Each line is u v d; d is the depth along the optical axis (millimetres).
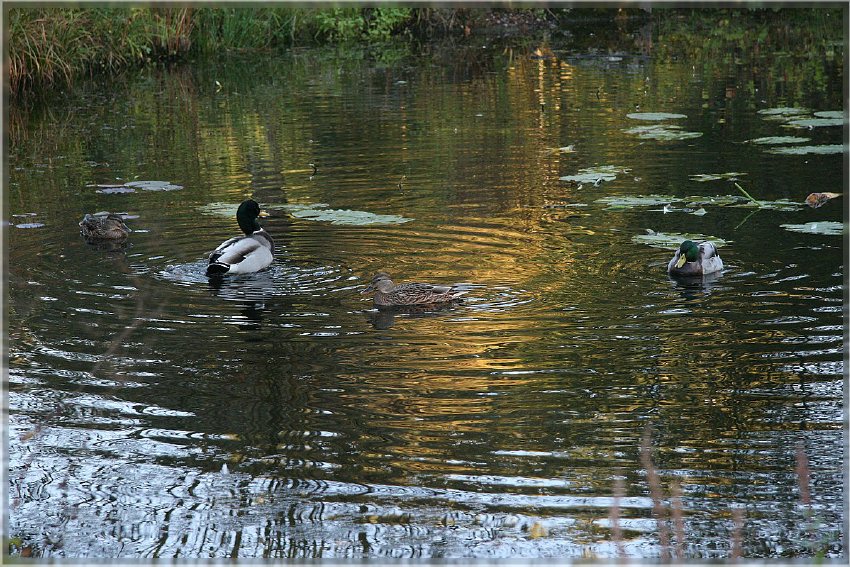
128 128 21953
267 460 7906
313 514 7207
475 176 17078
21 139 21094
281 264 12703
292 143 20078
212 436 8289
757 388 8922
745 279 11750
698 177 16547
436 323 10625
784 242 13094
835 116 21000
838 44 31938
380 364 9594
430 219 14555
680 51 31859
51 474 7789
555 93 24922
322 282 12008
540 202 15336
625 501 7246
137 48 30234
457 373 9367
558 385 9078
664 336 10133
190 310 11109
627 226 14016
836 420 8312
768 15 39406
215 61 31781
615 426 8320
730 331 10211
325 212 14836
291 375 9391
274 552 6797
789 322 10391
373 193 16125
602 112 22344
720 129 20250
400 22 37188
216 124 22156
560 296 11352
